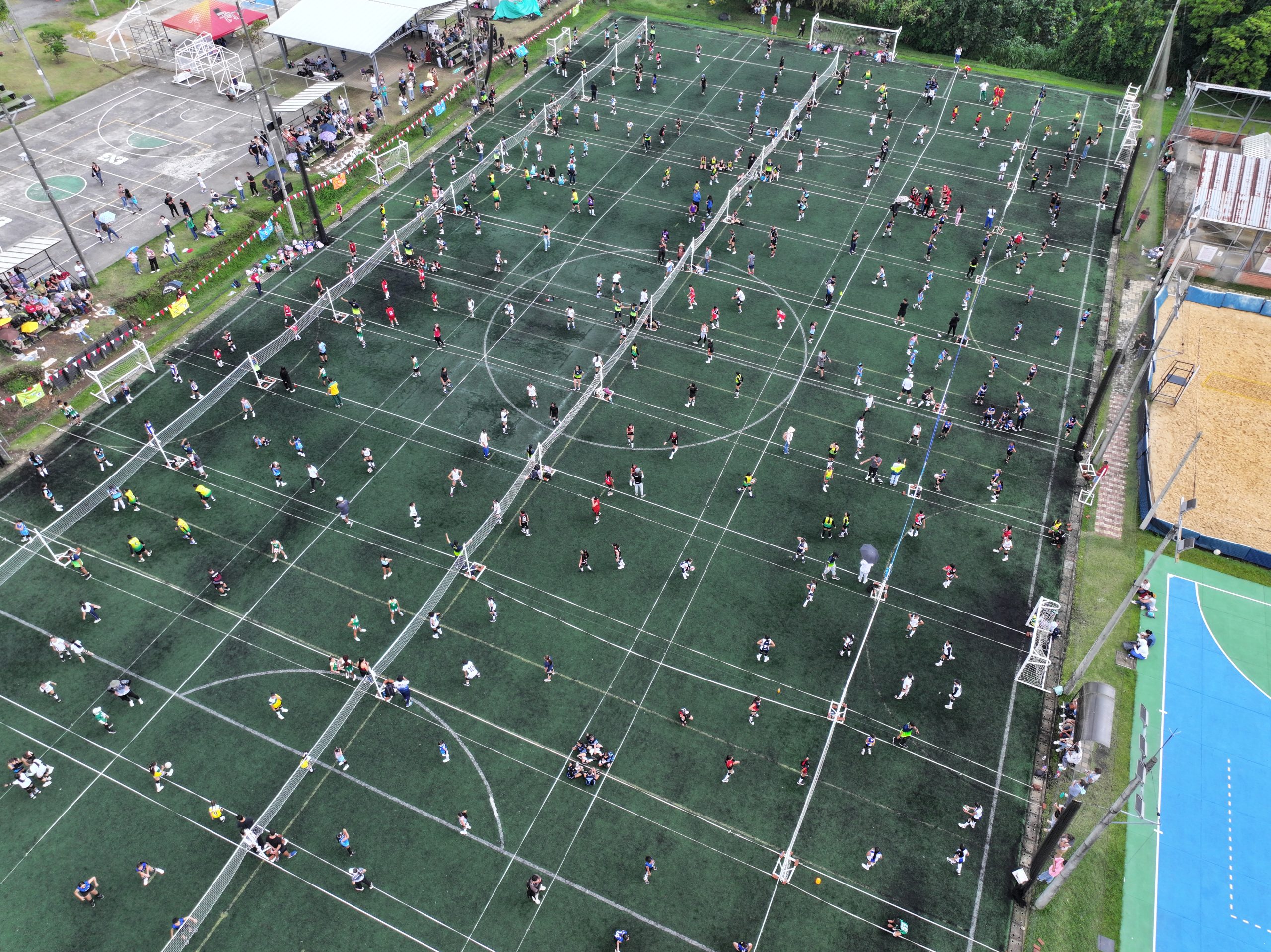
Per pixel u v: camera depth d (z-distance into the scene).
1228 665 43.72
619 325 60.97
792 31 99.75
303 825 36.47
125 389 54.53
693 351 59.12
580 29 99.31
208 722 39.81
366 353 58.22
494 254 66.81
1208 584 47.06
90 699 40.44
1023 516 49.56
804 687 41.59
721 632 43.66
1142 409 54.94
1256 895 36.09
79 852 35.59
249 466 50.97
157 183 71.00
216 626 43.34
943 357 58.69
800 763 38.94
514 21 98.19
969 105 86.94
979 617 44.66
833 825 36.94
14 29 85.69
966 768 38.97
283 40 85.00
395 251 65.94
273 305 61.81
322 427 53.25
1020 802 37.94
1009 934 34.12
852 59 94.81
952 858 36.06
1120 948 34.28
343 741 39.25
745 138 81.12
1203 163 68.06
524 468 51.28
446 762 38.56
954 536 48.38
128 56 88.25
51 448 51.66
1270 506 50.78
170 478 50.22
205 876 34.97
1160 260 67.50
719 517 48.94
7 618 43.38
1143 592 45.28
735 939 33.59
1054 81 92.06
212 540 47.16
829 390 56.59
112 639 42.69
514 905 34.34
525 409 54.72
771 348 59.44
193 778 37.88
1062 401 56.38
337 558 46.50
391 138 78.00
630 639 43.28
